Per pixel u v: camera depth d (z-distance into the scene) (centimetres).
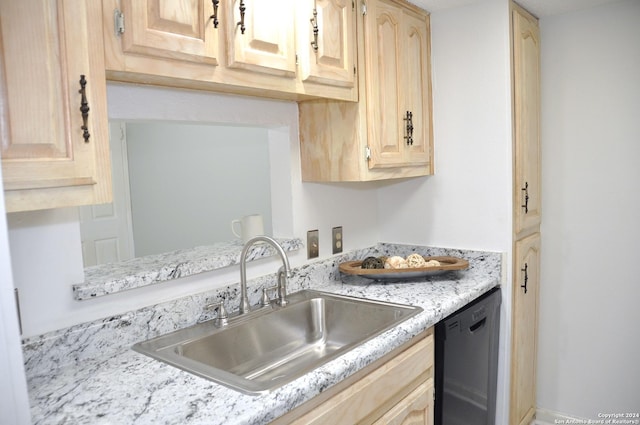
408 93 206
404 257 242
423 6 213
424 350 159
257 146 298
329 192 215
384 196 247
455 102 221
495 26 207
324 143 191
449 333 170
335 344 179
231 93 164
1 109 88
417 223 238
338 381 117
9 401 77
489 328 204
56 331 124
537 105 235
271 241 153
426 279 211
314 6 156
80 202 101
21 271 117
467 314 183
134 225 389
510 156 209
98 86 103
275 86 147
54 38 95
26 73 91
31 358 117
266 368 162
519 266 220
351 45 174
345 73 171
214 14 125
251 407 99
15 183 90
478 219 220
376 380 135
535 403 254
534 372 248
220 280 167
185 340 140
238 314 162
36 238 120
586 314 238
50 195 96
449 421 175
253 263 180
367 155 185
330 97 167
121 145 375
